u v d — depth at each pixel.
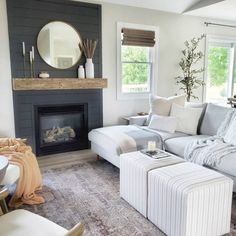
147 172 2.05
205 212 1.76
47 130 4.06
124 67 4.55
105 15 4.11
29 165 2.48
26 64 3.60
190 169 2.02
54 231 1.26
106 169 3.34
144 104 4.77
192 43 5.02
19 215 1.40
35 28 3.59
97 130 3.58
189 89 4.93
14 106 3.60
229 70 5.83
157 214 1.98
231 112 3.12
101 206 2.37
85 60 4.03
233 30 5.52
